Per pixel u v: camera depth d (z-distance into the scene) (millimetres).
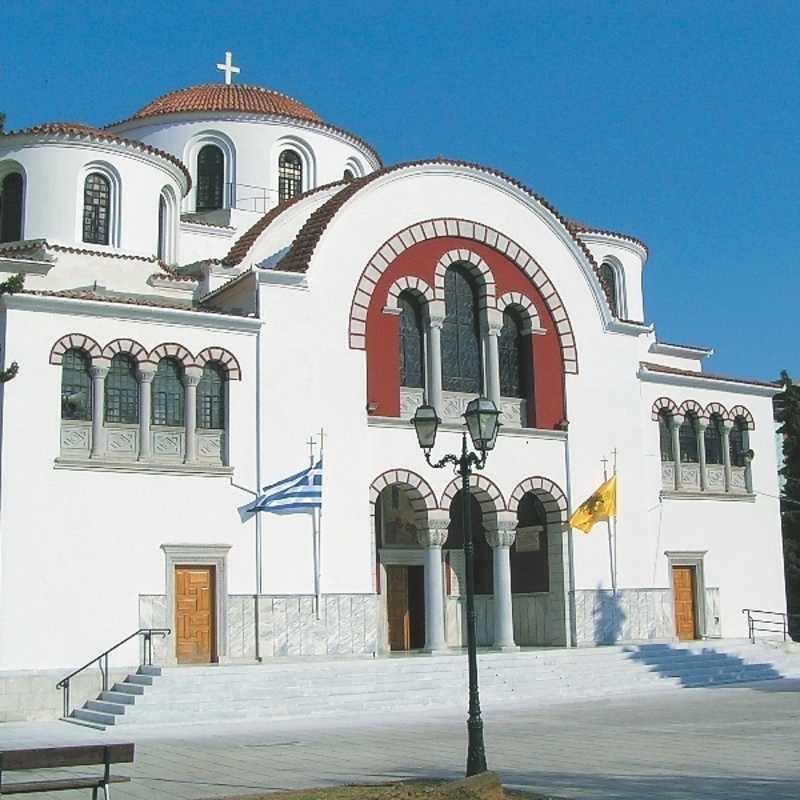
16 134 39562
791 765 20656
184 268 42938
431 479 39312
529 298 42812
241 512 35625
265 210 47719
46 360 33156
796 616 52156
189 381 35438
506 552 40344
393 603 42344
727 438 47500
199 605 34719
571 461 42438
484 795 17344
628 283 54594
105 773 16906
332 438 37625
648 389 45594
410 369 40469
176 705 29922
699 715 29578
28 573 31953
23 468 32344
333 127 49656
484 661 36469
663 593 43906
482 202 42281
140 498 34031
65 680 31672
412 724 28953
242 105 49094
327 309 38250
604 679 37031
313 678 32844
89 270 38875
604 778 19344
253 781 19734
